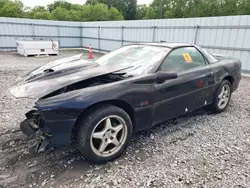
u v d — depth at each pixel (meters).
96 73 2.45
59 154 2.44
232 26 8.21
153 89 2.55
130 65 2.85
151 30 11.79
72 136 2.26
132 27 13.03
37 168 2.18
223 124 3.36
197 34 9.52
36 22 15.80
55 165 2.24
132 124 2.54
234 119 3.58
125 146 2.44
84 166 2.24
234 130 3.15
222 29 8.57
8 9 34.41
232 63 3.92
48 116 1.99
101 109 2.21
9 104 4.04
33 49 12.78
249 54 7.94
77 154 2.45
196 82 3.09
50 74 2.57
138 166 2.25
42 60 11.30
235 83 4.03
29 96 2.08
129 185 1.97
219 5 40.94
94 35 16.73
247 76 7.95
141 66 2.76
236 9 38.38
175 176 2.10
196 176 2.11
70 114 2.04
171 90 2.75
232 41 8.34
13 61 10.59
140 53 3.10
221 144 2.74
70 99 2.05
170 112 2.84
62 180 2.02
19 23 15.12
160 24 11.16
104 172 2.15
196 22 9.44
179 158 2.41
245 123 3.42
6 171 2.12
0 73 7.30
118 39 14.37
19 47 13.30
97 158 2.23
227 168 2.24
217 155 2.49
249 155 2.50
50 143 2.25
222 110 3.85
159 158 2.40
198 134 3.00
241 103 4.48
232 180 2.06
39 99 2.12
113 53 3.47
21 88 2.29
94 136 2.19
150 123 2.63
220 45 8.77
